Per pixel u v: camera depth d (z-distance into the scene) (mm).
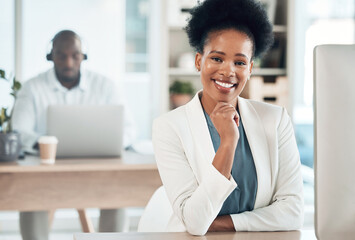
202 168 1369
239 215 1344
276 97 4172
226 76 1309
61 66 3045
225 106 1301
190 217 1246
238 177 1380
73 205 2580
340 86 1017
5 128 2652
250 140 1404
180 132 1398
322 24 4660
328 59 1020
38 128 3094
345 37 4672
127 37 4344
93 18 4262
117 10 4305
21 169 2479
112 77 4320
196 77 4289
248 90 4164
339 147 1021
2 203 2523
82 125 2703
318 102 1028
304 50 4668
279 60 4242
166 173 1390
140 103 4406
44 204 2555
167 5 4059
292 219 1371
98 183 2596
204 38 1351
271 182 1418
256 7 1348
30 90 3080
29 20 4168
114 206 2613
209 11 1335
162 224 1578
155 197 1683
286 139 1464
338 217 1031
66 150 2693
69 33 3055
